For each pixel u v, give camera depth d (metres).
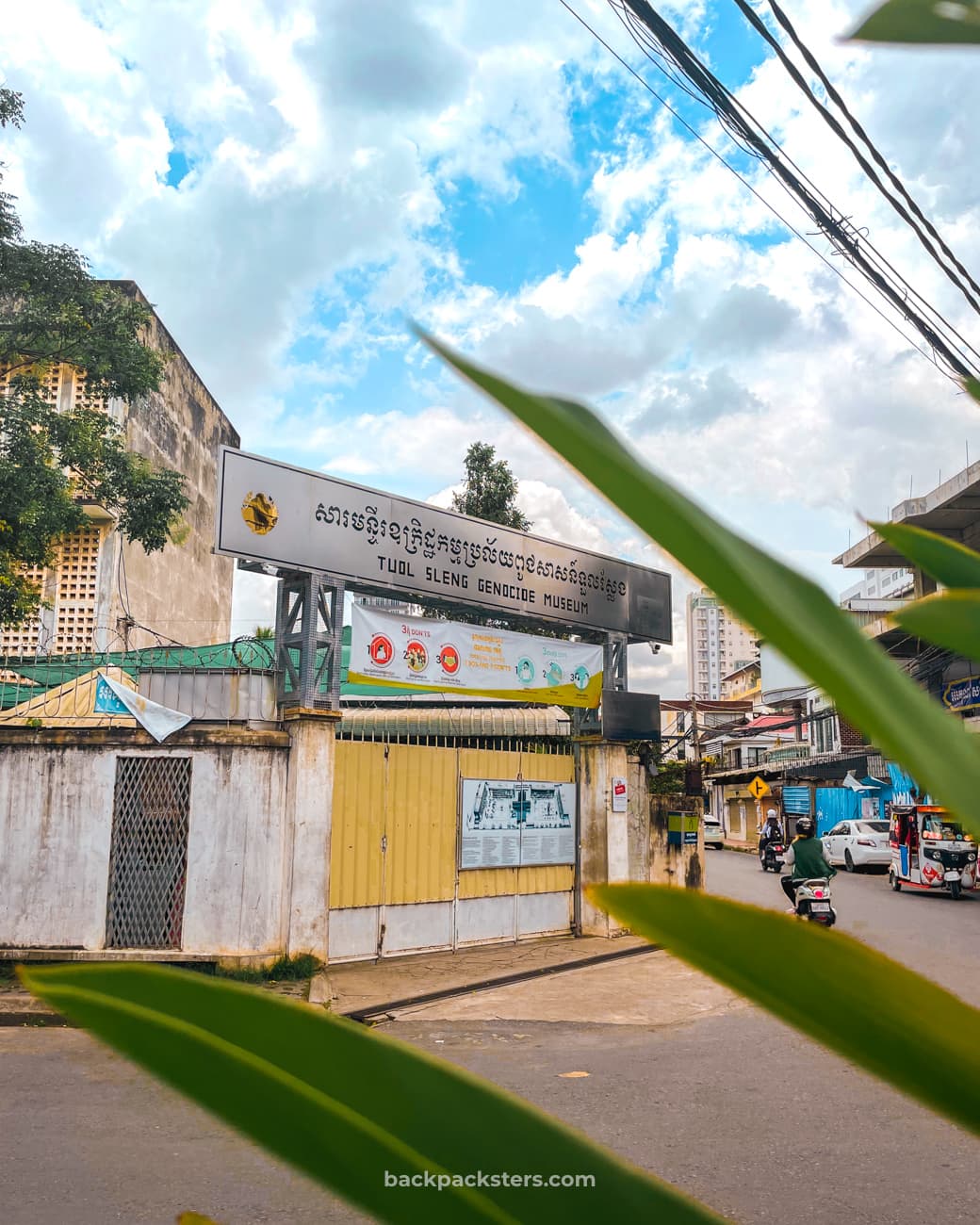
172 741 7.66
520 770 9.94
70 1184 3.77
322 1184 0.26
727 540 0.21
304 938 7.61
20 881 7.51
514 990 7.66
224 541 7.52
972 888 15.93
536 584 9.98
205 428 19.53
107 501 11.45
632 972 8.45
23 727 7.64
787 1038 6.28
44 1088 5.04
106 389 11.08
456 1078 0.28
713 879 17.39
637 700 10.70
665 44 4.27
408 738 11.21
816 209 4.88
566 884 10.29
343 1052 0.28
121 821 7.63
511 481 15.54
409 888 8.76
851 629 0.22
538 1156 0.28
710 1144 4.34
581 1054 5.89
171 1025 0.26
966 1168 4.06
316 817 7.77
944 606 0.25
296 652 8.27
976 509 15.61
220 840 7.59
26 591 10.61
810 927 0.28
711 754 41.38
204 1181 3.81
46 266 9.98
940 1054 0.26
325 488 8.20
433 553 9.01
